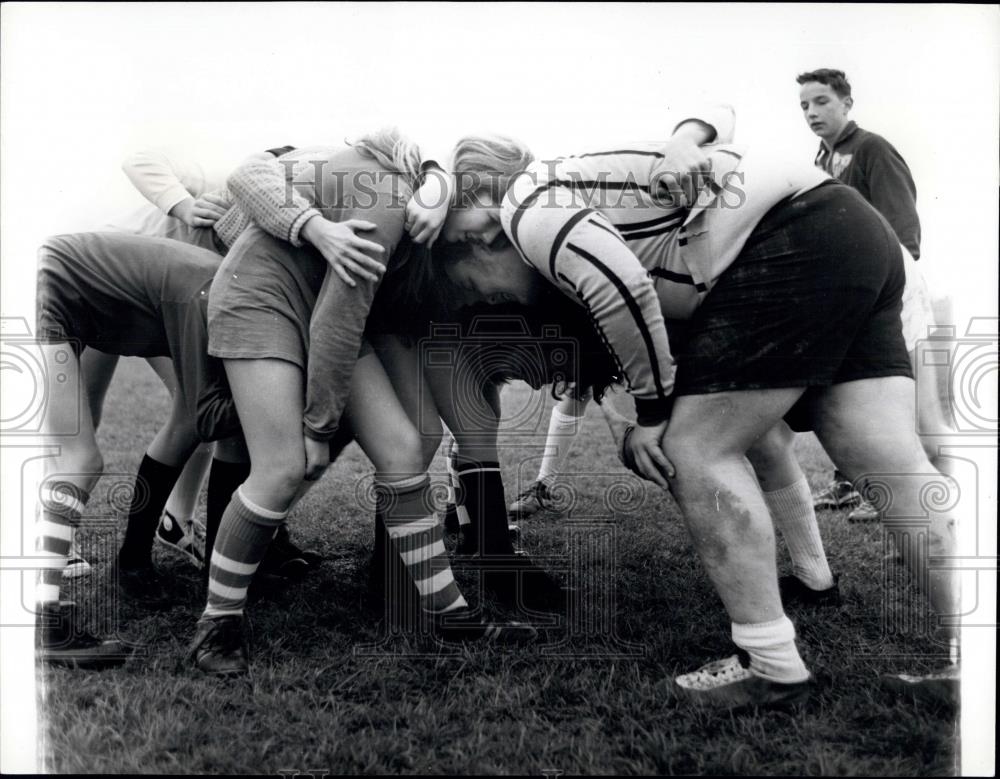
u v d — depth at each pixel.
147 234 2.65
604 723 2.17
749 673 2.22
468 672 2.40
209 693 2.26
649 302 2.08
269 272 2.28
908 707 2.21
